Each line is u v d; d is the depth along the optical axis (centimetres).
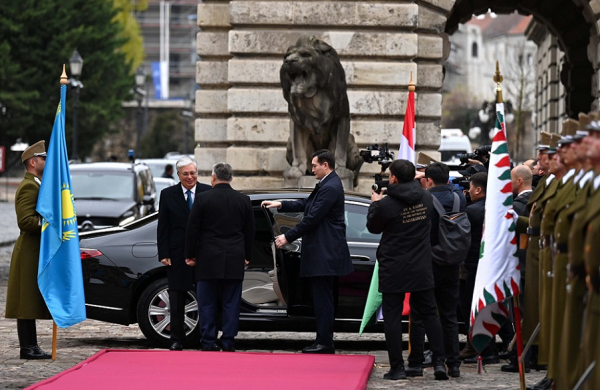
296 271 1535
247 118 2447
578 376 964
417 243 1335
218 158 2505
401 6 2417
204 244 1489
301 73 2086
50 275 1437
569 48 3422
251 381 1268
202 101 2512
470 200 1609
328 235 1480
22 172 7931
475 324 1293
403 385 1298
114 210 2992
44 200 1435
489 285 1273
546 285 1117
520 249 1399
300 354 1488
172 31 15225
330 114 2133
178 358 1439
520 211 1429
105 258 1588
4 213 4934
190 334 1584
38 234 1456
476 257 1480
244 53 2433
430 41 2470
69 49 7375
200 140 2514
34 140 7812
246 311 1573
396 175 1342
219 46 2500
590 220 932
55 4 7425
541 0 3412
